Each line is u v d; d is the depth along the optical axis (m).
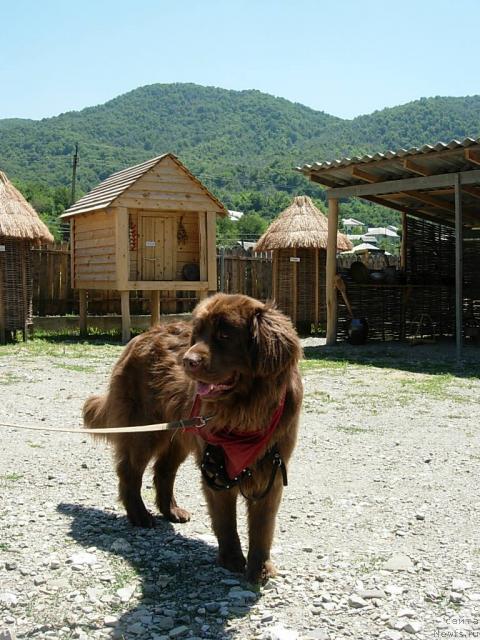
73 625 2.55
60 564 3.10
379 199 13.24
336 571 3.06
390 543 3.42
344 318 12.71
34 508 3.89
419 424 6.12
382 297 13.05
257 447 2.77
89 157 115.81
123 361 3.70
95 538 3.46
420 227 14.11
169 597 2.80
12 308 11.99
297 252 14.65
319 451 5.20
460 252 10.09
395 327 13.33
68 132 125.19
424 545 3.40
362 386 8.05
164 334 3.60
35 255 14.25
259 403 2.67
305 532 3.57
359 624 2.58
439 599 2.79
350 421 6.23
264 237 14.94
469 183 10.18
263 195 83.75
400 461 4.95
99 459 4.93
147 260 12.91
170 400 3.29
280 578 2.97
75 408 6.66
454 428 5.98
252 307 2.63
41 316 14.30
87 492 4.21
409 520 3.75
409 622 2.56
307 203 15.24
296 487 4.34
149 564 3.13
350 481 4.47
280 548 3.34
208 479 2.91
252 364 2.61
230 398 2.69
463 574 3.04
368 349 11.73
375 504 4.02
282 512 3.87
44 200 46.59
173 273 13.20
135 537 3.48
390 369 9.36
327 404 6.98
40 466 4.73
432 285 13.86
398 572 3.06
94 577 2.97
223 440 2.80
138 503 3.66
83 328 13.66
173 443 3.69
